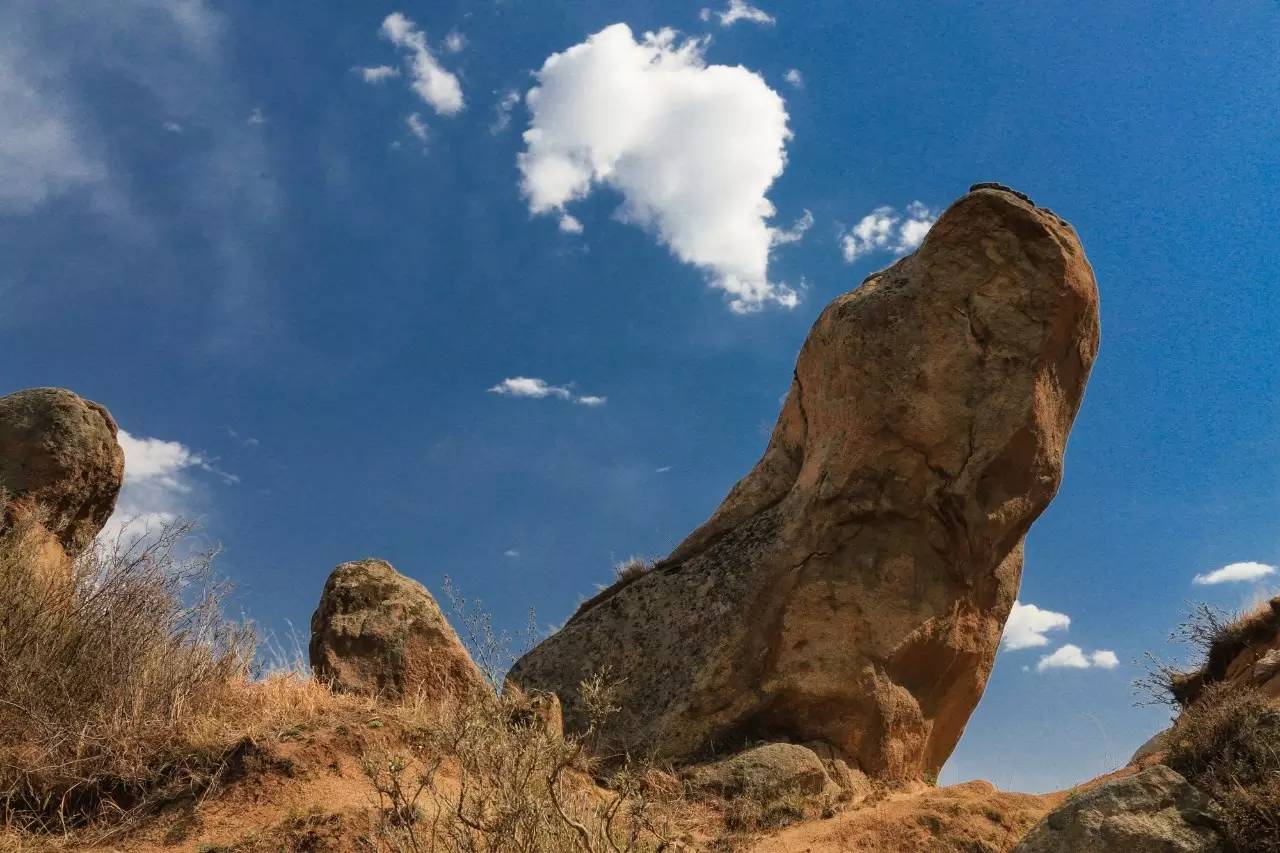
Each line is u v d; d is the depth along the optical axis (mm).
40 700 7184
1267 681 8414
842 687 9445
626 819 7168
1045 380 9797
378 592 9156
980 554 9695
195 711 7508
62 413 9336
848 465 9859
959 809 7996
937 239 10062
